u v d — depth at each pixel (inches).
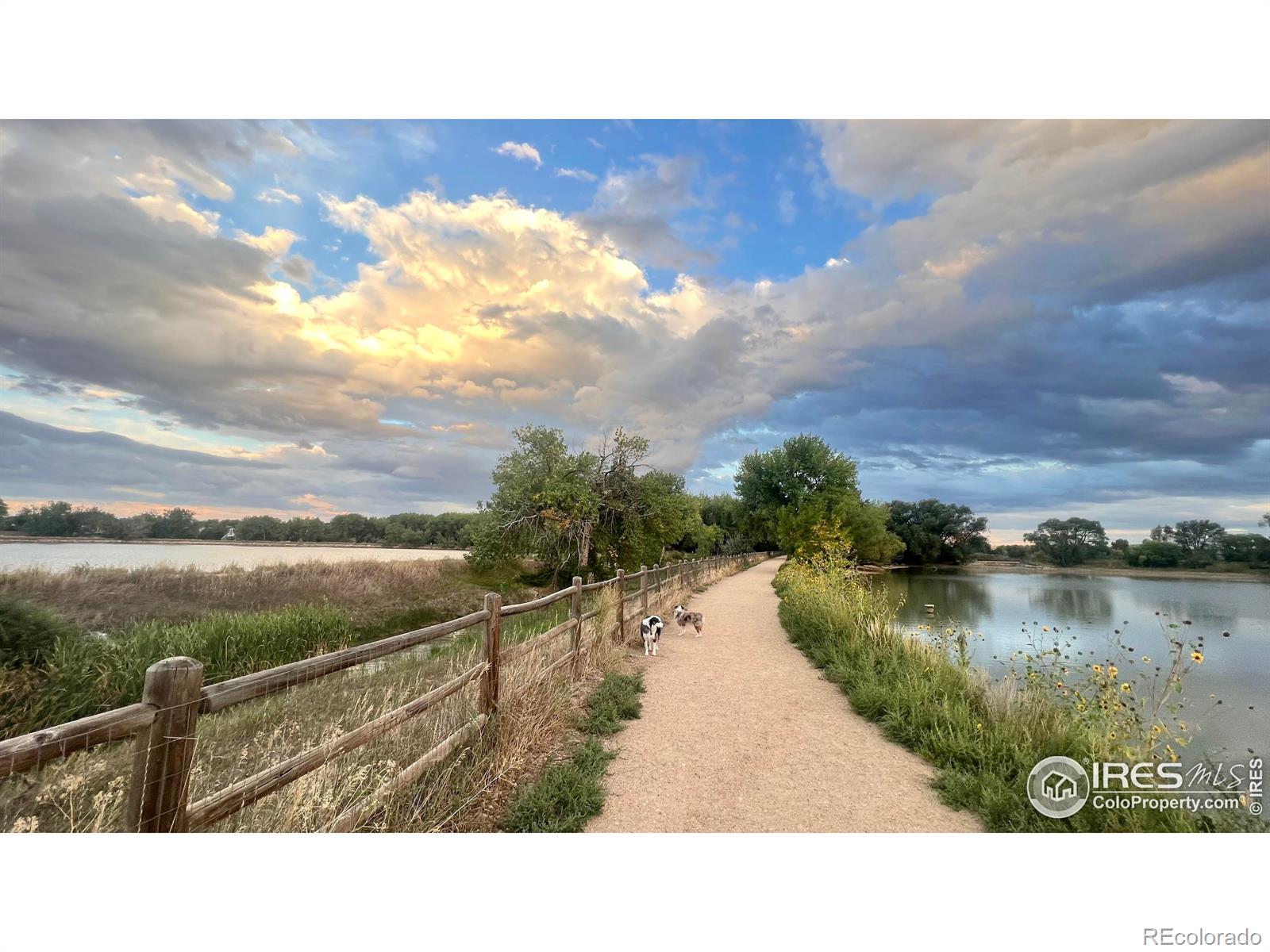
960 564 2637.8
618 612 385.7
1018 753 170.6
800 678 311.0
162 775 79.9
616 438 849.5
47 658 278.4
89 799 134.3
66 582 561.6
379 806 130.4
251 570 748.0
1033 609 730.8
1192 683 318.0
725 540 2233.0
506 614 204.5
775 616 577.0
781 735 216.4
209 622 430.3
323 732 179.5
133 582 615.2
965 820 149.3
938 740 190.5
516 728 187.3
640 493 853.8
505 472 818.8
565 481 796.6
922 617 687.7
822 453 1945.1
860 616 388.5
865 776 178.5
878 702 239.1
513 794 157.8
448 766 160.6
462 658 276.2
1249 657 388.5
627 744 205.9
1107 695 187.2
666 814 152.1
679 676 314.5
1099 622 571.2
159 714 80.7
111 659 310.2
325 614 492.7
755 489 2081.7
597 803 154.3
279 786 101.3
